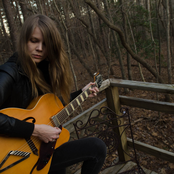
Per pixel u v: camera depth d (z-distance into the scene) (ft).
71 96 5.14
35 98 3.96
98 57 34.40
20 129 3.10
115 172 6.75
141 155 11.47
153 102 5.73
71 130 5.66
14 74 3.24
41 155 3.61
